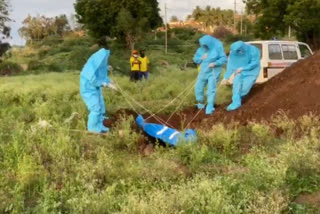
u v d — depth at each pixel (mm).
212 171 6957
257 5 40406
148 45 54875
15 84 16234
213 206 5262
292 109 9984
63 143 7797
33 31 82188
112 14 48781
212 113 11273
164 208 5188
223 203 5340
